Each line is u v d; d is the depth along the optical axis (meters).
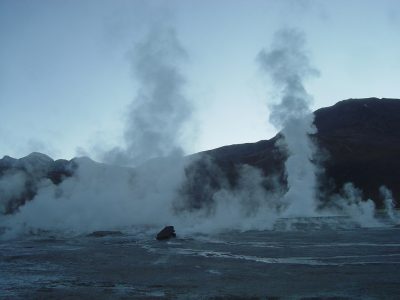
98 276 18.98
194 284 16.70
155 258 24.55
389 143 144.62
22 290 16.06
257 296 14.40
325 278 17.06
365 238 31.81
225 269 20.03
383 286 15.34
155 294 15.04
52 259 24.98
